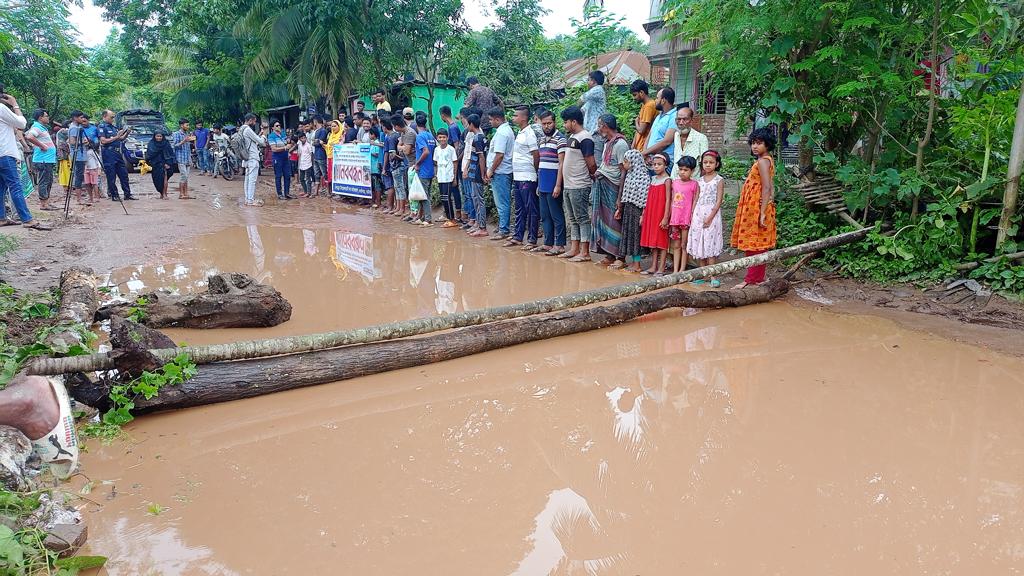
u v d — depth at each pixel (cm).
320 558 263
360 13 1670
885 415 388
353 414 399
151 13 2805
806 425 377
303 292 662
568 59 2373
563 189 792
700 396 423
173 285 680
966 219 652
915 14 684
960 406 398
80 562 252
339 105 1820
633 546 268
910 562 255
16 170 963
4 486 281
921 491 307
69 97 2984
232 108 2919
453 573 253
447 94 1823
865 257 677
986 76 669
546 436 370
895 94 676
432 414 400
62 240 911
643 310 571
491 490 314
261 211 1278
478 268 773
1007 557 258
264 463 340
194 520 289
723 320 582
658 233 703
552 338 535
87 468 333
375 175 1305
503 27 1844
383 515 294
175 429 379
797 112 745
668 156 727
